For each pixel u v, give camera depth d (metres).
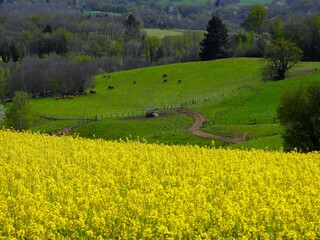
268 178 31.36
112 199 25.41
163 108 113.31
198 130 84.19
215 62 151.12
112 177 30.41
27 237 22.72
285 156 40.88
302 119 56.78
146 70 153.12
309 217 24.64
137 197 25.06
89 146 43.91
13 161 36.16
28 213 23.91
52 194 27.16
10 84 149.38
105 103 129.12
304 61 156.38
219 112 97.44
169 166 34.56
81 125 99.44
